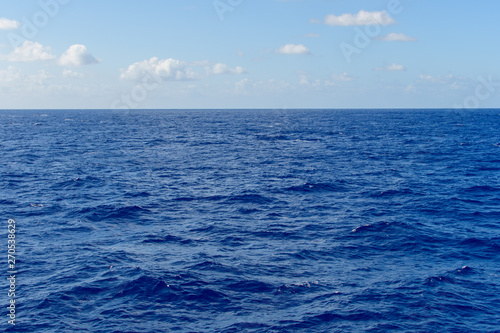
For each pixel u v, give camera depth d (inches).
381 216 1074.7
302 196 1333.7
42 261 751.7
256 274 697.6
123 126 5546.3
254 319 554.6
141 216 1085.1
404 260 773.3
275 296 620.7
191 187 1482.5
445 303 598.5
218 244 858.8
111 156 2353.6
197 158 2317.9
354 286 655.1
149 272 689.6
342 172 1800.0
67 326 530.9
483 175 1722.4
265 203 1240.8
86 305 588.4
